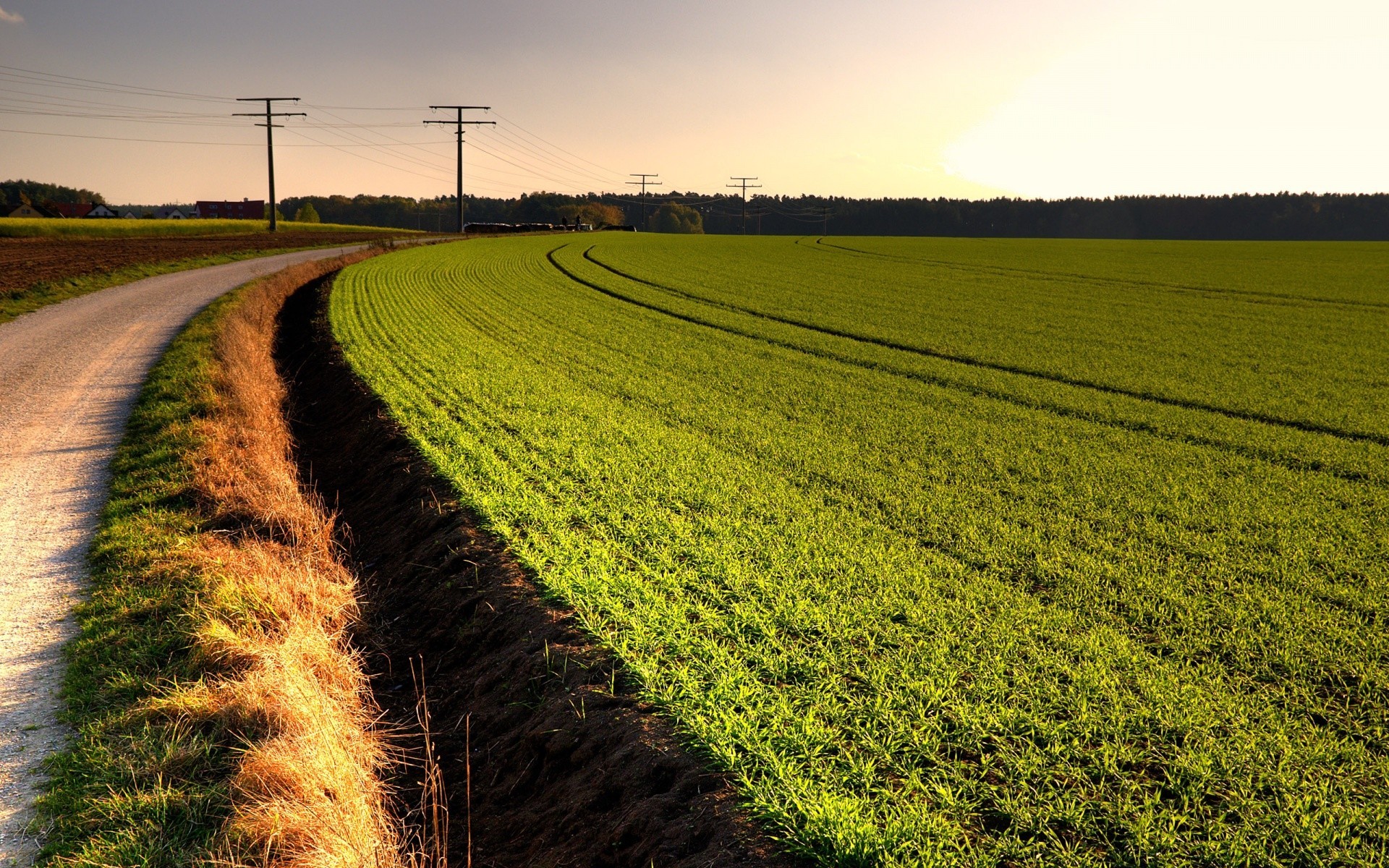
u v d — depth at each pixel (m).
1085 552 9.15
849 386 18.56
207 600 7.32
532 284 40.44
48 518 9.94
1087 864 4.47
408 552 9.81
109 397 16.27
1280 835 4.66
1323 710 5.97
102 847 4.59
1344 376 20.19
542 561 8.45
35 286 32.03
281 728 5.54
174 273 41.06
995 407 16.66
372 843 4.61
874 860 4.46
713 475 11.66
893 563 8.62
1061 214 185.12
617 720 5.86
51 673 6.54
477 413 15.17
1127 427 15.39
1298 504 10.89
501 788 5.86
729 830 4.69
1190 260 63.94
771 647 6.86
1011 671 6.53
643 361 21.23
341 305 29.98
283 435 14.48
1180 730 5.68
